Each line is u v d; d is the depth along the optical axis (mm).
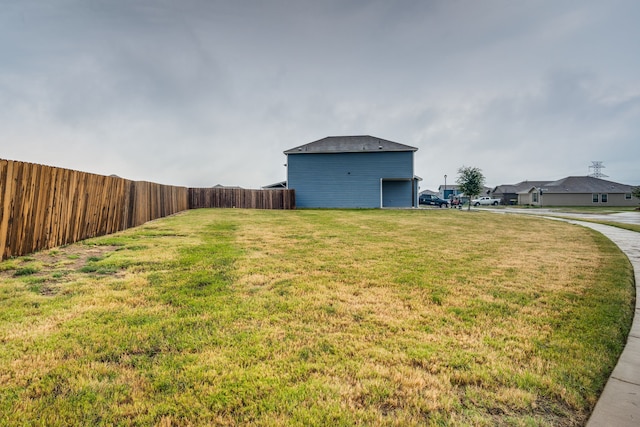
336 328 3033
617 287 4480
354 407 1939
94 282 4348
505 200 56125
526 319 3318
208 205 22859
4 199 5207
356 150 25188
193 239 8273
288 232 10109
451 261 6078
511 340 2838
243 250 6836
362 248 7355
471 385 2180
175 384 2123
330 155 25750
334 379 2221
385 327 3080
